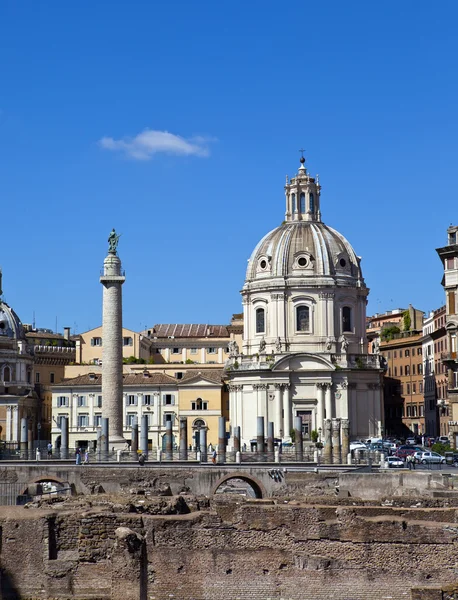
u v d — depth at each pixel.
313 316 168.75
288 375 165.88
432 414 192.38
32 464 111.44
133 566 55.00
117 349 130.75
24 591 57.25
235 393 170.50
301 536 57.22
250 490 113.00
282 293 168.88
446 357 148.62
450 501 67.56
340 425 121.12
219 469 102.75
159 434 188.00
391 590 55.69
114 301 131.25
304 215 176.12
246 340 172.75
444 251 147.75
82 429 192.25
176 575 57.47
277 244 172.50
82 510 59.91
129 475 104.31
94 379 194.12
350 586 56.25
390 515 57.91
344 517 56.84
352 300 171.12
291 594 56.88
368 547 56.25
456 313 146.50
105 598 56.66
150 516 58.28
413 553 55.69
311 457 112.88
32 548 57.59
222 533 57.75
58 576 57.16
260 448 129.12
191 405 188.12
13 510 59.88
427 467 110.62
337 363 166.12
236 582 57.38
